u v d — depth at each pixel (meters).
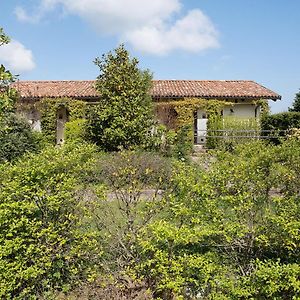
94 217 4.70
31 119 21.30
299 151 4.82
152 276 4.25
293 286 3.37
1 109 4.71
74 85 25.12
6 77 4.48
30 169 4.32
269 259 3.79
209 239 4.10
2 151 11.02
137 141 14.23
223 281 3.75
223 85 24.86
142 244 4.11
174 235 3.88
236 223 3.93
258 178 4.25
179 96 22.08
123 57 14.95
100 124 14.49
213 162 4.64
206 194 4.12
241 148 5.29
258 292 3.63
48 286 4.34
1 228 4.11
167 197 4.66
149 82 15.69
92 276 4.21
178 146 14.01
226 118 20.09
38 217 4.34
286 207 3.98
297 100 26.38
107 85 14.79
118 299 4.28
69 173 4.62
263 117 20.89
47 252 4.15
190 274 3.92
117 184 5.12
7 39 4.76
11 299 4.15
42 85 25.39
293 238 3.70
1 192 4.27
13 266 4.03
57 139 21.67
